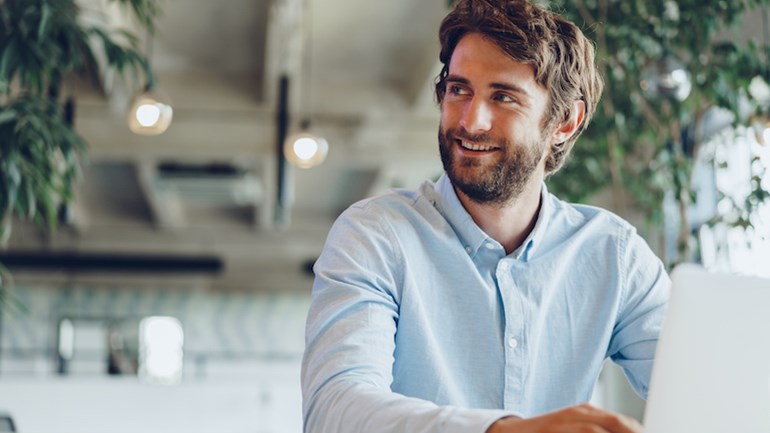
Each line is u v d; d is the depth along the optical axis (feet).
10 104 10.50
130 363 39.99
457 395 4.05
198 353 40.91
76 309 40.45
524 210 4.23
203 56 27.86
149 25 12.37
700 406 2.36
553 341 4.25
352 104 29.17
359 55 27.61
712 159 13.56
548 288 4.22
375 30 25.75
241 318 41.19
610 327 4.34
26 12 10.75
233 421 26.53
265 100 28.55
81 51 11.48
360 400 3.17
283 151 27.07
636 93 12.84
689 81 12.78
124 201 38.17
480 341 4.09
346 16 24.93
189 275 41.16
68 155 10.80
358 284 3.84
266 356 41.06
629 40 12.63
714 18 12.57
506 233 4.24
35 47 10.70
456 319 4.09
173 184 32.17
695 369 2.37
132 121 21.40
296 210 39.27
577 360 4.28
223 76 28.96
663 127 13.23
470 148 3.96
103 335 40.55
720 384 2.35
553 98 4.09
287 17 23.39
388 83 29.30
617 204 14.19
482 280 4.11
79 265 38.75
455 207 4.17
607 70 12.68
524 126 3.96
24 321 39.99
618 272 4.35
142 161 29.68
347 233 4.03
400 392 4.07
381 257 3.98
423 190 4.33
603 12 12.69
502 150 3.94
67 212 23.82
